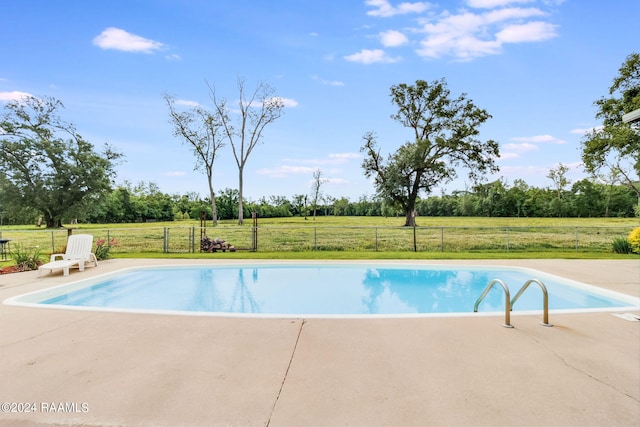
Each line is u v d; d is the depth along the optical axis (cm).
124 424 243
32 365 341
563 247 1883
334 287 921
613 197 4781
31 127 3130
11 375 319
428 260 1148
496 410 261
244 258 1216
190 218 5625
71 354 370
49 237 2389
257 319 496
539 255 1269
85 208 3306
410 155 3091
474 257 1223
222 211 5256
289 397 279
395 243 2177
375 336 425
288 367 337
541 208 5172
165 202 5594
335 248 1897
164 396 281
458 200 5650
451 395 283
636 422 246
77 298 788
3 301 604
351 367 337
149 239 2414
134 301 774
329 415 253
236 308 732
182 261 1140
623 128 2072
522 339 416
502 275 1009
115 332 441
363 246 2019
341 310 727
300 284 952
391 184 3150
